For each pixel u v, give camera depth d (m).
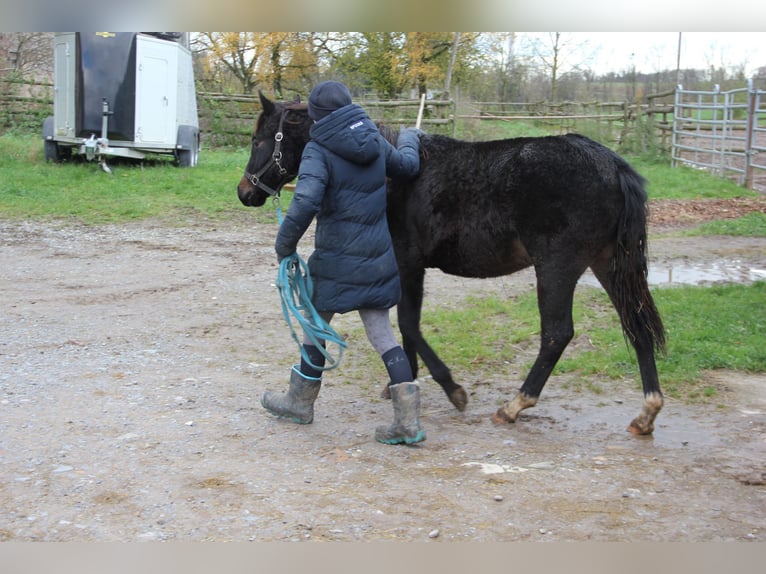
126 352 5.97
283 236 4.00
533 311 7.14
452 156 4.52
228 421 4.54
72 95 16.38
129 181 15.65
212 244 10.80
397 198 4.60
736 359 5.68
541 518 3.32
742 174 17.61
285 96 27.34
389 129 4.76
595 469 3.86
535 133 24.22
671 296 7.46
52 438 4.17
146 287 8.28
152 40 16.47
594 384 5.36
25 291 7.98
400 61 25.94
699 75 31.03
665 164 20.55
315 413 4.75
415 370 4.88
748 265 9.38
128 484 3.61
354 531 3.20
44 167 16.73
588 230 4.20
